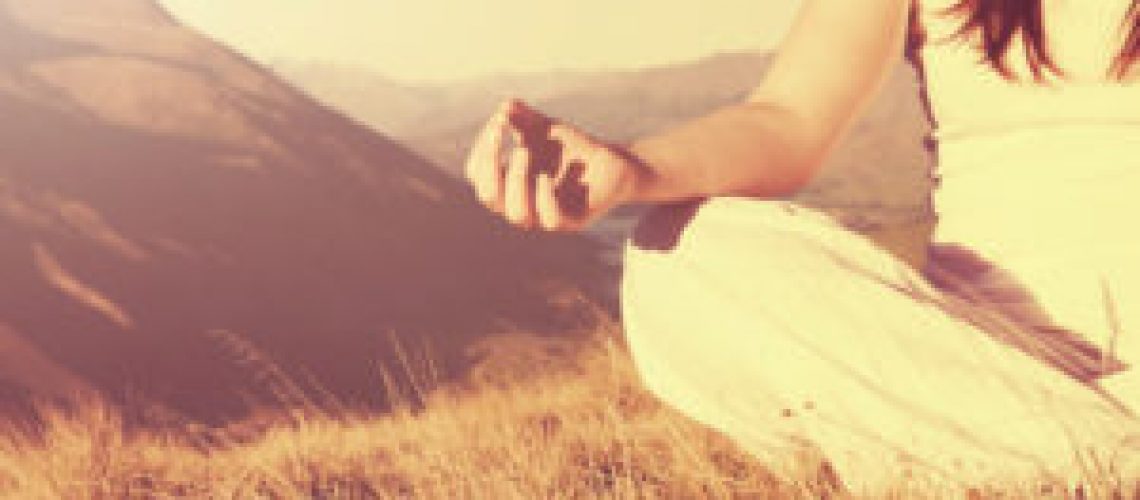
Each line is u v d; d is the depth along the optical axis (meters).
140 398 4.62
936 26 1.89
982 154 1.86
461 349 25.92
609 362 3.92
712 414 1.67
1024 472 1.55
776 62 1.92
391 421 3.71
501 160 1.53
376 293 29.17
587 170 1.54
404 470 3.04
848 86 1.88
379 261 30.95
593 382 3.80
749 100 1.88
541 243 34.50
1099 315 1.74
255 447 3.75
